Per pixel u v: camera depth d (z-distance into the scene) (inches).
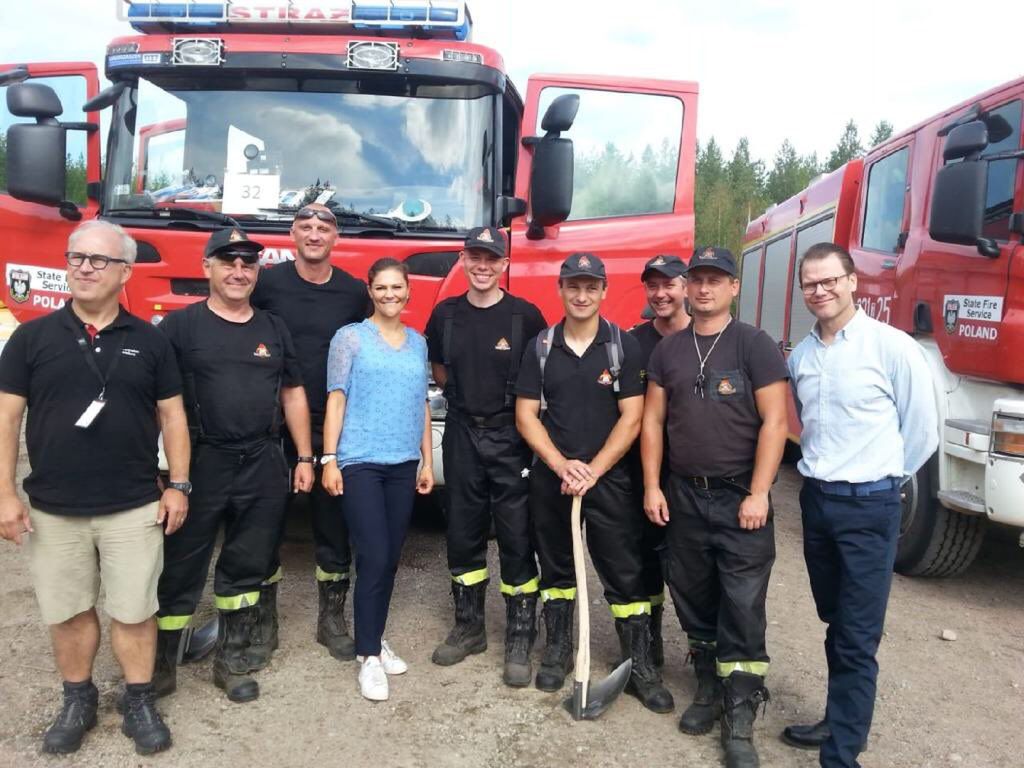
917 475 213.5
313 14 201.6
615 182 200.7
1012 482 179.8
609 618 188.1
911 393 126.0
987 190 195.5
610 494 149.7
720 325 138.5
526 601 161.6
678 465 138.9
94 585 132.3
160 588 147.9
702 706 141.8
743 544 135.0
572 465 145.7
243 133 199.6
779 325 376.2
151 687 135.0
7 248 205.5
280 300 165.0
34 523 127.7
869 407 127.6
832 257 128.5
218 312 148.7
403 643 172.9
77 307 127.7
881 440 127.1
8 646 165.2
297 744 134.9
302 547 233.5
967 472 201.6
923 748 138.2
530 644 160.9
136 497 130.1
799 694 155.6
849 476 126.6
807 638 181.2
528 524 160.9
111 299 128.9
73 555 128.7
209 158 199.2
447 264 194.2
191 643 164.1
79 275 123.7
